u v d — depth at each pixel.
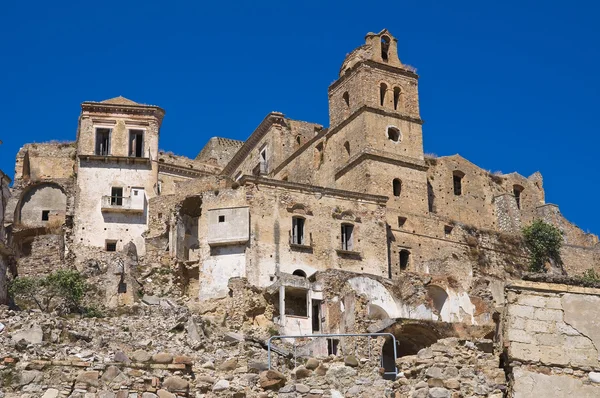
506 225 99.81
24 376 31.75
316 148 95.44
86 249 82.44
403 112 91.62
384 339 51.94
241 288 70.31
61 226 84.75
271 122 102.19
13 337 36.47
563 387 29.94
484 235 92.56
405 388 32.47
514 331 30.70
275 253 75.62
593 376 30.03
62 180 91.81
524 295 31.14
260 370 35.34
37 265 76.94
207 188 81.06
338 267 77.56
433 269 81.19
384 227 81.31
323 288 69.06
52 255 77.75
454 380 31.84
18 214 88.81
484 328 60.50
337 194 80.38
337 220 79.31
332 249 78.00
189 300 72.88
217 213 76.62
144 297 68.94
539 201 106.62
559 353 30.38
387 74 92.56
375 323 62.16
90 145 89.31
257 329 66.94
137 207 84.50
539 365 30.28
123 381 31.95
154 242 79.38
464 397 31.44
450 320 71.25
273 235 76.25
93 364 32.78
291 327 67.12
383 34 95.50
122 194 85.38
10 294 58.97
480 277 80.38
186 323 52.06
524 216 104.31
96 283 67.12
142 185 86.88
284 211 77.56
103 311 59.16
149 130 90.56
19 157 93.94
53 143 98.56
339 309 66.19
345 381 33.62
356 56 94.06
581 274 98.00
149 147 89.69
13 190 89.38
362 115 89.38
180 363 33.59
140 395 31.59
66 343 38.41
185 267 76.56
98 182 86.00
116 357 33.91
